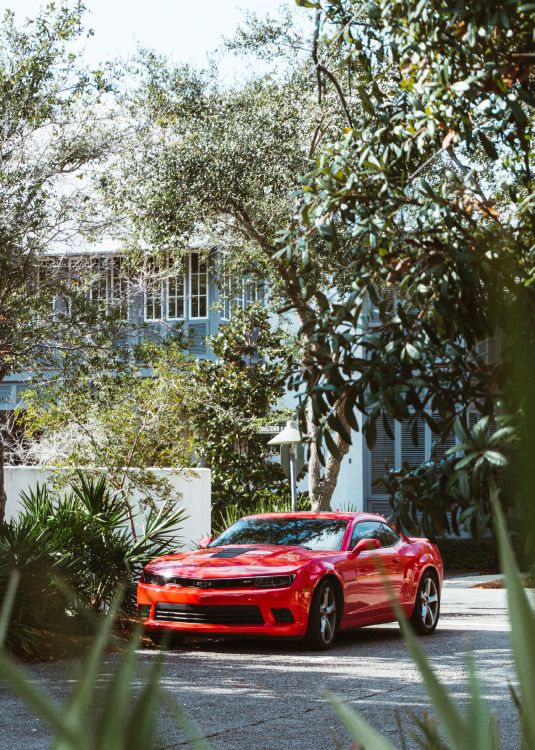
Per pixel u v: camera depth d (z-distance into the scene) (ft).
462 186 13.78
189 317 84.99
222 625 36.40
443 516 11.20
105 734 1.61
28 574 31.07
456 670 31.81
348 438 12.28
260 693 27.99
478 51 13.56
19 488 53.36
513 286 5.54
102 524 41.29
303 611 36.68
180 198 55.21
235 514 61.72
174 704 1.78
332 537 40.78
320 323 12.98
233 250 64.23
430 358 11.85
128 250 54.03
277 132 56.49
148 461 53.11
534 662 1.71
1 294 39.27
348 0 16.01
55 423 51.01
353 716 1.84
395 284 13.48
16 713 24.08
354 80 54.08
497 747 1.80
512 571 1.80
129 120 46.21
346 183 14.11
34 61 39.19
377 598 40.70
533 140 14.87
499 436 9.25
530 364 2.24
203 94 58.49
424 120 13.96
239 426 74.13
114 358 42.06
